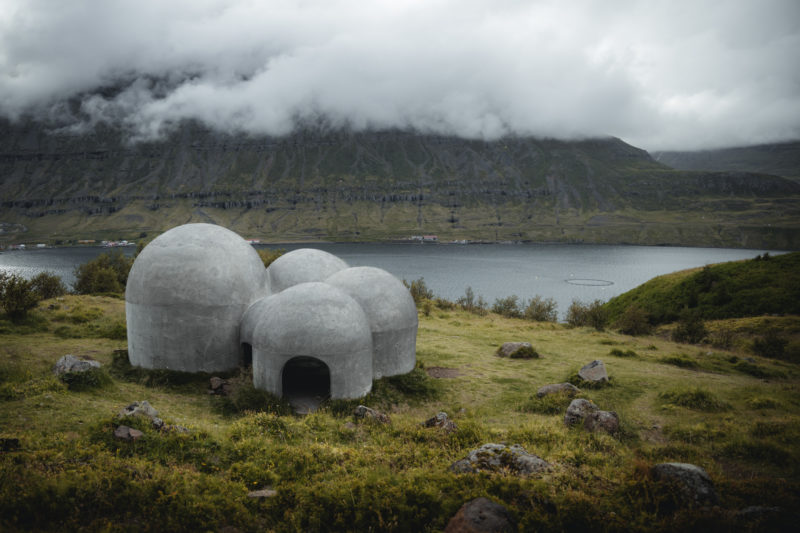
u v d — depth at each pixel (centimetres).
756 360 2398
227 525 708
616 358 2225
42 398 1087
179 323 1545
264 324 1423
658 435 1222
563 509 719
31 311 2220
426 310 3600
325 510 746
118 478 733
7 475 702
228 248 1670
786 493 809
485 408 1471
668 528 694
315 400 1460
